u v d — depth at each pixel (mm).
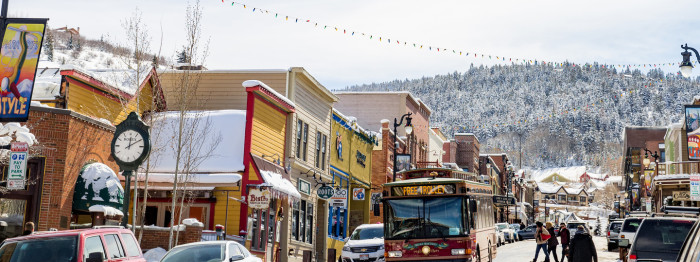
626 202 107688
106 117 28453
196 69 36250
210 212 30000
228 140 30859
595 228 112688
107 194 24672
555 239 29688
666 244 17156
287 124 35094
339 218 42781
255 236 30984
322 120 39844
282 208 33031
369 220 47750
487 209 27828
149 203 30109
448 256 23406
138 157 19641
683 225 17359
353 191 43656
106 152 26828
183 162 30125
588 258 23562
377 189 49406
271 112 33094
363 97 62844
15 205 23250
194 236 25625
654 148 85375
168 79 35250
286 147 34906
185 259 17328
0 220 23094
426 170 25578
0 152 20453
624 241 17734
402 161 40781
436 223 23719
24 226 23219
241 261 18047
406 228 23938
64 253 13977
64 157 23875
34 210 23297
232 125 31109
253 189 28203
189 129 28656
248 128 30688
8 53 18188
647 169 63188
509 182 115688
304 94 37188
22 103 18047
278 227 33844
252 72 35938
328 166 40469
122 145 19781
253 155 30484
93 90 27703
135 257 16078
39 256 13969
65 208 23859
